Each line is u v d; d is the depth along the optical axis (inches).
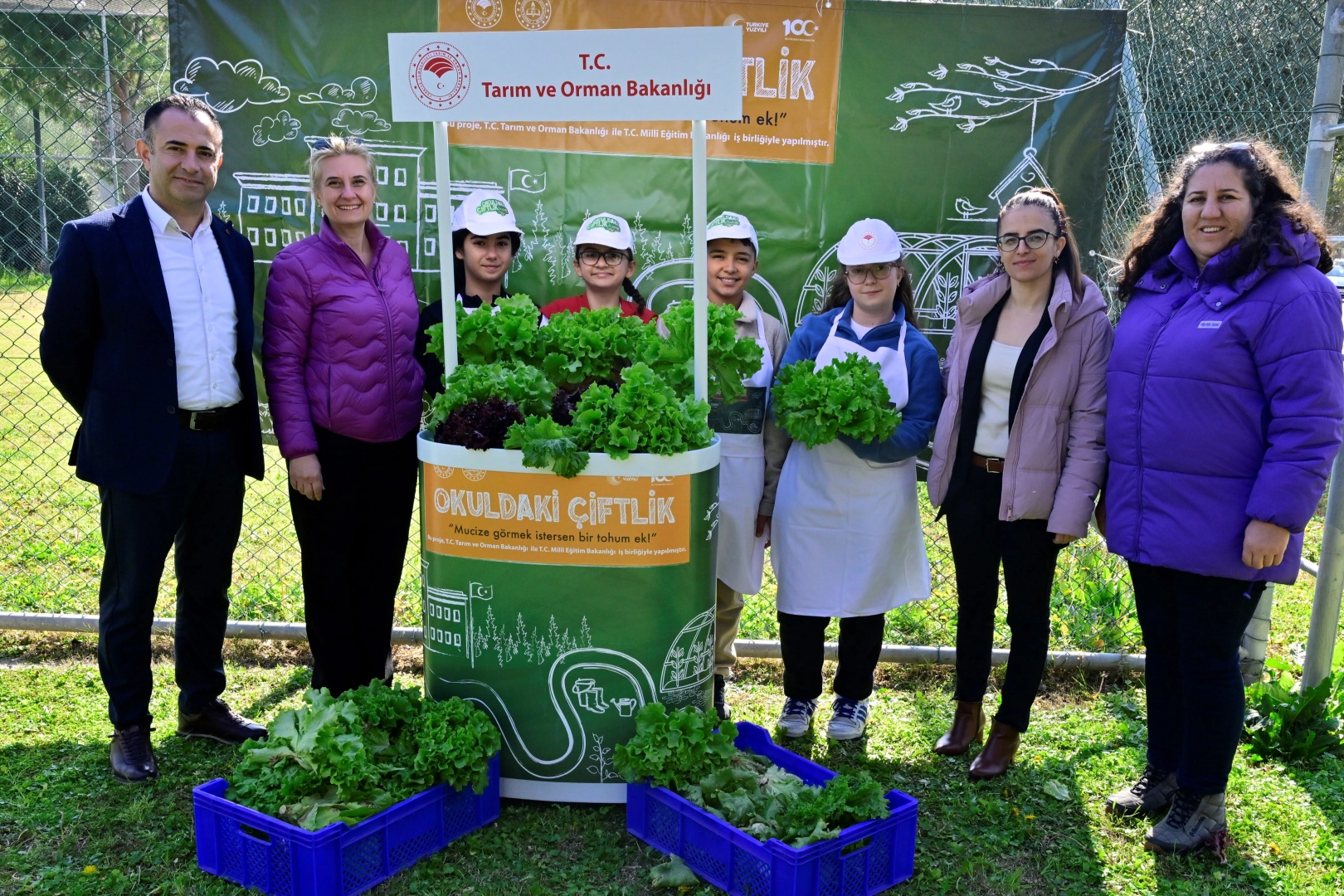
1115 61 164.4
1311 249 108.9
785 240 170.4
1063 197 168.9
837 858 104.9
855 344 138.9
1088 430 127.6
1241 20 166.6
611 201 169.2
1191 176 113.9
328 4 162.4
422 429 127.5
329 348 134.3
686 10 162.7
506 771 123.6
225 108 165.3
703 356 120.5
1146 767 135.0
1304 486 105.3
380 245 140.4
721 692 153.6
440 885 109.7
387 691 120.9
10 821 120.0
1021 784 135.0
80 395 127.7
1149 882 115.0
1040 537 131.6
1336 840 123.3
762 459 144.9
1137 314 119.3
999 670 171.8
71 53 193.6
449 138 166.6
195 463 127.7
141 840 117.2
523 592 118.7
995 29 163.8
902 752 144.9
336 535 139.9
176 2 162.7
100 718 146.4
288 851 103.3
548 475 115.6
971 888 113.0
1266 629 159.5
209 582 136.0
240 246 132.6
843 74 165.2
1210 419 111.2
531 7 162.2
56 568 202.1
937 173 168.2
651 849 117.7
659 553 117.5
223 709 142.4
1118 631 177.3
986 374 133.0
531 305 129.0
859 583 139.3
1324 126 144.3
